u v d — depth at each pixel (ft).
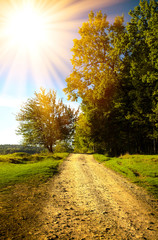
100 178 36.73
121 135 99.35
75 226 14.24
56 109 124.26
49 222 14.69
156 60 58.70
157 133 70.95
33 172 39.19
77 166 54.54
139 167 44.80
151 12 65.41
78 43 89.56
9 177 32.55
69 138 134.21
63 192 25.43
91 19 89.71
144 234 13.17
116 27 86.79
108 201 21.63
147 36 64.69
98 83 88.63
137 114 74.90
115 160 63.57
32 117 118.52
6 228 12.74
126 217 16.56
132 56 76.28
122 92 84.89
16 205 18.24
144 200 22.17
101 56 88.99
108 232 13.34
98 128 108.06
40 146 123.44
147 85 71.26
